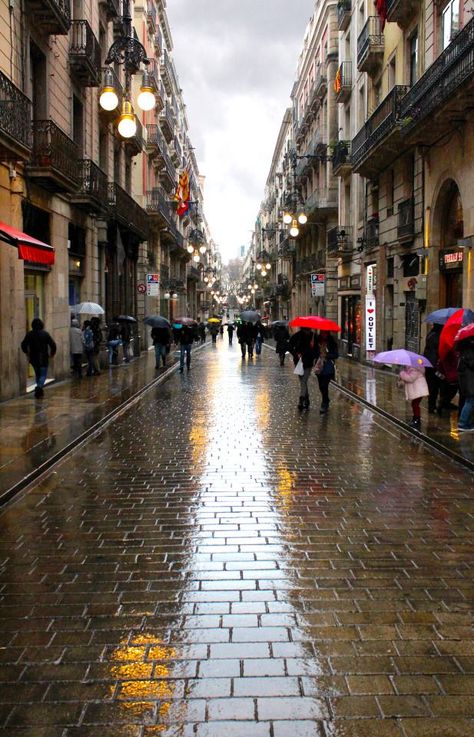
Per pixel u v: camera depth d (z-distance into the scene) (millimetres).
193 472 7953
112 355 24609
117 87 24141
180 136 59344
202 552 5215
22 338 14844
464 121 14453
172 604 4258
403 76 20016
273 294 63906
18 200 14594
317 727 2959
